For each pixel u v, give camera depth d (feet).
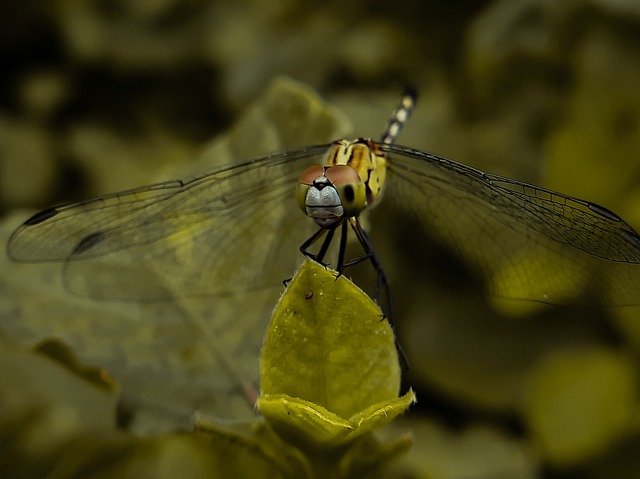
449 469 0.71
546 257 0.65
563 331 0.73
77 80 0.89
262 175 0.65
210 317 0.63
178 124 0.88
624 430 0.71
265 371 0.58
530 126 0.77
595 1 0.75
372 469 0.58
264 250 0.65
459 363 0.73
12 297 0.63
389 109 0.78
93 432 0.67
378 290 0.65
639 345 0.72
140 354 0.63
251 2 0.88
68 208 0.65
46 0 0.90
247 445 0.58
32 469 0.68
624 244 0.63
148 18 0.89
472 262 0.67
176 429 0.62
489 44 0.77
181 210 0.65
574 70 0.76
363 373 0.58
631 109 0.74
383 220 0.69
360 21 0.83
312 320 0.58
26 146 0.85
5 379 0.68
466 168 0.67
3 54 0.91
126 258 0.64
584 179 0.74
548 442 0.72
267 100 0.66
